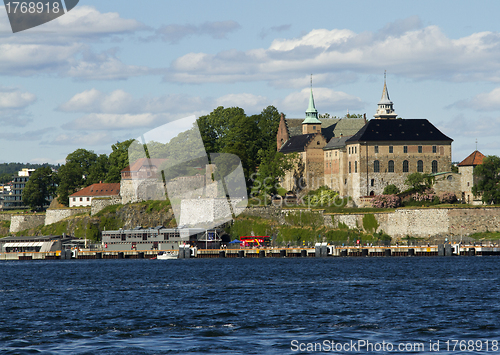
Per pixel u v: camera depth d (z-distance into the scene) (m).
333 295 98.75
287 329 68.12
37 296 103.31
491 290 103.56
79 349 57.94
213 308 85.19
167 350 57.31
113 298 98.81
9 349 58.22
